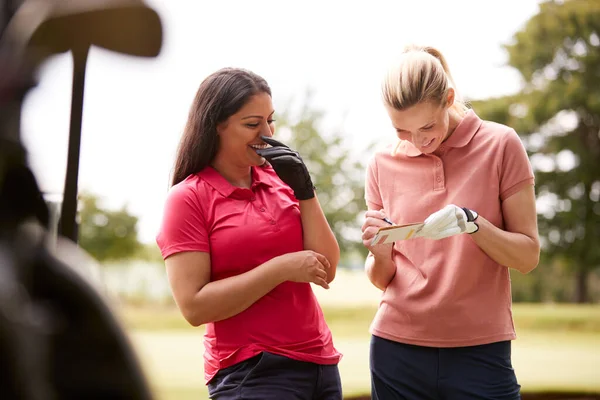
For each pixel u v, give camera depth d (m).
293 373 2.31
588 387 8.33
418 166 2.61
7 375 0.77
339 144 22.75
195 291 2.26
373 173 2.75
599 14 23.86
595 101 22.89
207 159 2.41
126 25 0.86
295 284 2.38
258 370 2.28
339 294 19.69
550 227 23.72
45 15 0.84
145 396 0.90
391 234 2.30
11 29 0.85
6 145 0.84
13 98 0.84
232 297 2.22
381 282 2.65
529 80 24.39
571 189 23.69
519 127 23.64
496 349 2.51
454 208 2.34
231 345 2.32
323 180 22.12
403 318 2.57
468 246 2.47
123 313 0.94
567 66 24.30
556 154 23.86
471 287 2.49
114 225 21.83
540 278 26.25
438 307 2.50
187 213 2.30
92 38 0.87
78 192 1.40
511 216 2.49
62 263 0.88
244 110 2.33
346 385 7.91
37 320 0.83
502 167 2.50
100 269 1.01
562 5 24.22
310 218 2.38
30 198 0.90
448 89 2.43
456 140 2.55
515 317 18.64
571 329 16.72
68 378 0.86
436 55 2.64
